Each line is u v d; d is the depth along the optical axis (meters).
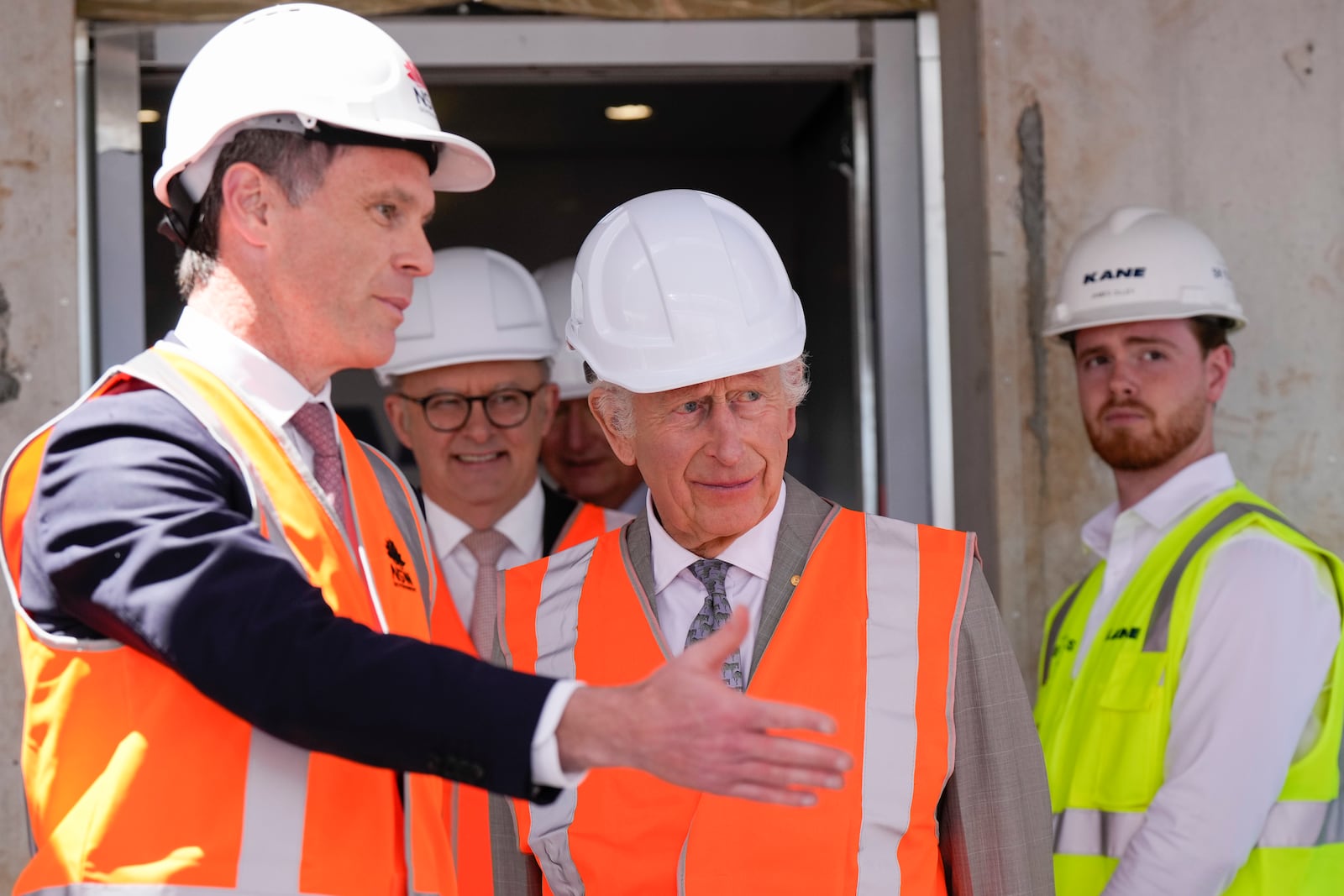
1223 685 2.73
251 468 1.61
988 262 3.62
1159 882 2.67
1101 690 2.93
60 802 1.55
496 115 4.88
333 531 1.69
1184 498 3.10
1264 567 2.77
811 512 2.24
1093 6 3.67
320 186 1.67
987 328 3.63
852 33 3.90
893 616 2.15
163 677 1.54
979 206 3.67
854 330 4.06
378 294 1.71
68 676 1.56
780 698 2.10
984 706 2.15
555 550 3.37
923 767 2.10
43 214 3.41
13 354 3.39
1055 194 3.64
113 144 3.67
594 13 3.80
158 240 4.07
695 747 1.30
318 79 1.67
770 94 4.58
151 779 1.53
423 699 1.35
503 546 3.35
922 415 3.93
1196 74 3.69
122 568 1.40
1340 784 2.80
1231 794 2.67
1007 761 2.14
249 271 1.68
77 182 3.51
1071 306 3.29
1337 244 3.69
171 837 1.52
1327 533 3.66
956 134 3.81
